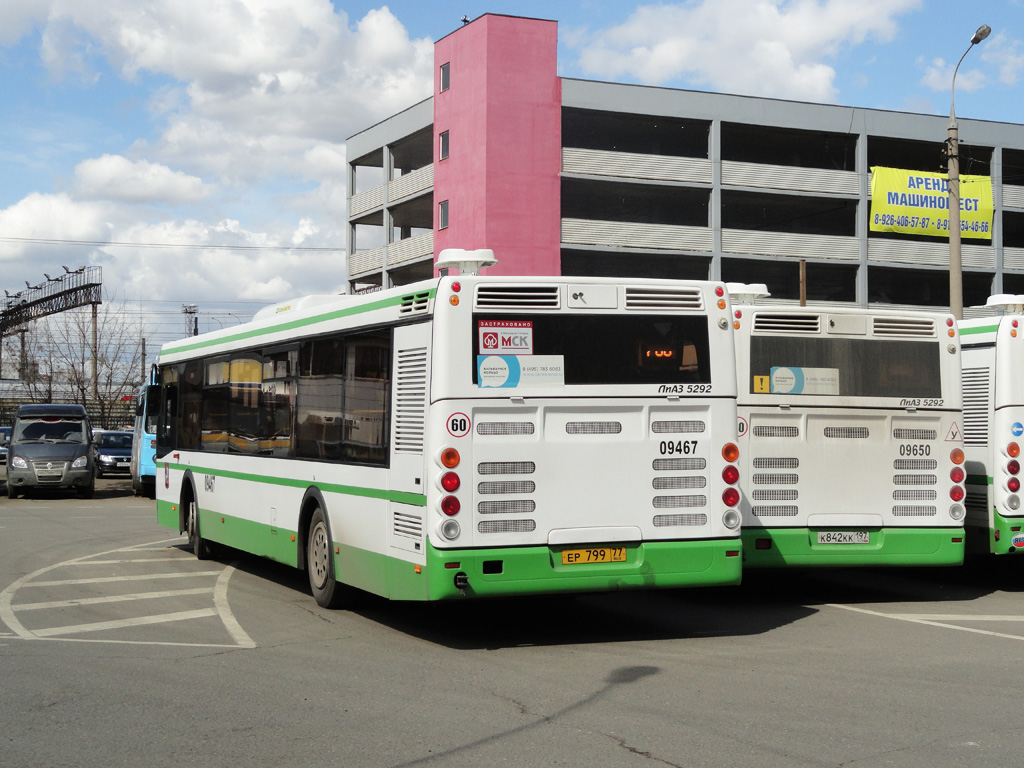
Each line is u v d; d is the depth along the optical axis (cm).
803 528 1077
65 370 6044
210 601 1122
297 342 1129
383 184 5212
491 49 4531
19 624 987
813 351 1094
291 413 1140
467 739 582
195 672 767
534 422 859
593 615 1033
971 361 1217
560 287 875
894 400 1103
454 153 4678
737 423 1002
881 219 4906
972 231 5003
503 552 841
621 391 882
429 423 848
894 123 5059
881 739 578
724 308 917
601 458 873
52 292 6216
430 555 836
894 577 1352
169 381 1644
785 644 873
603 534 870
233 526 1322
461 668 777
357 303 990
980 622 991
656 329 898
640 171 4725
